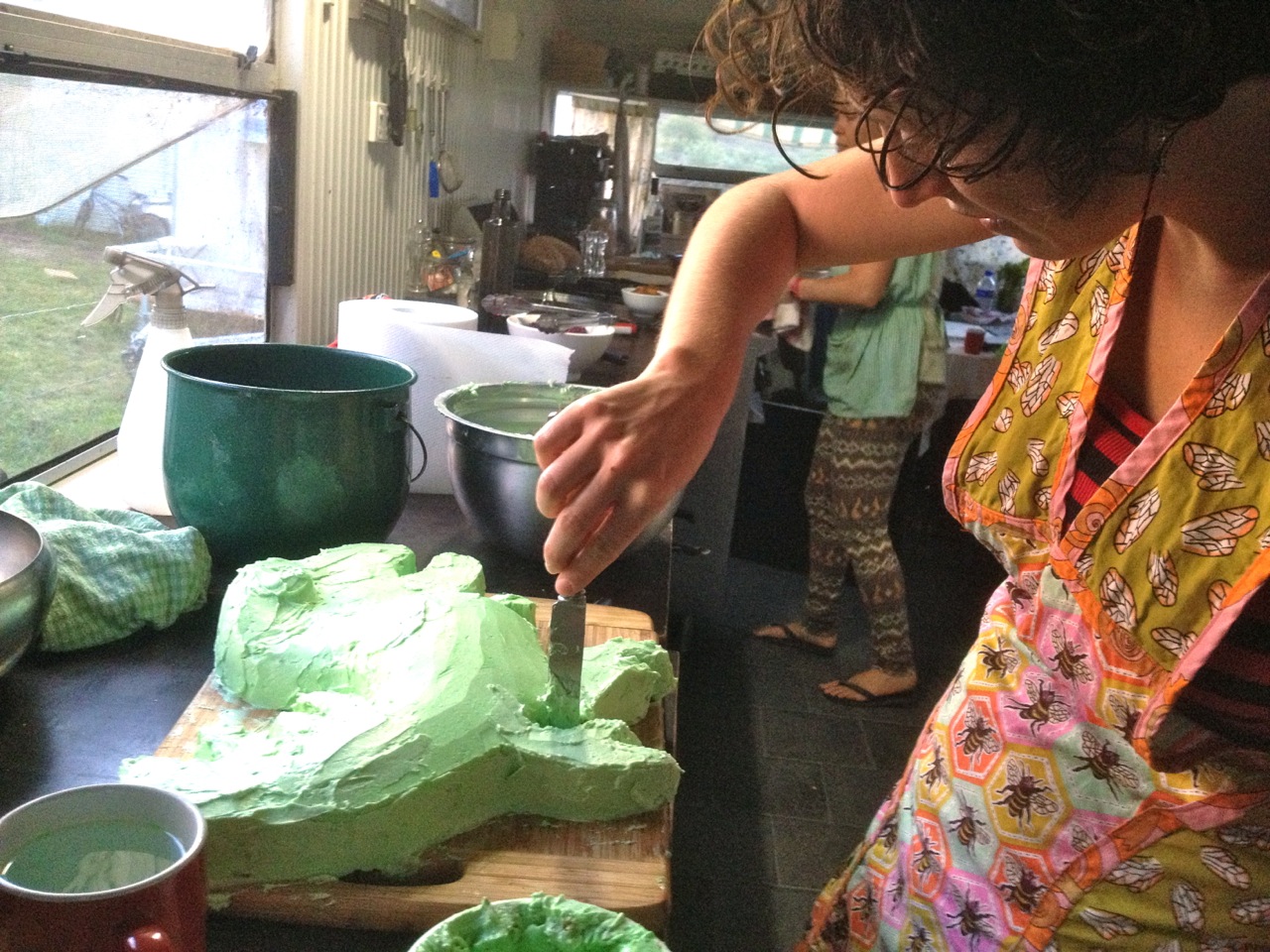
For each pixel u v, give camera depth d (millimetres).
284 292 1803
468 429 1115
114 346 1450
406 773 698
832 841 1979
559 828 750
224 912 664
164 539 984
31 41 1082
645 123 5137
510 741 742
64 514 1012
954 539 3615
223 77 1508
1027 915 737
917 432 2453
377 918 665
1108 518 655
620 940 572
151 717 837
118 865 516
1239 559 608
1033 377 751
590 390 1341
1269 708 606
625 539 686
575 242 4148
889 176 536
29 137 1157
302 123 1726
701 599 2555
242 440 1010
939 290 2406
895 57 441
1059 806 723
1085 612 683
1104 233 534
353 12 1883
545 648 958
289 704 837
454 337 1365
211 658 939
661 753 773
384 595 923
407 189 2420
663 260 3852
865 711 2467
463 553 1227
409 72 2330
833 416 2447
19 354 1233
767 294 844
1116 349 708
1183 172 539
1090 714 703
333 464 1039
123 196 1385
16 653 764
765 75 564
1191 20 401
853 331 2369
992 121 447
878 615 2484
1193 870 666
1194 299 655
